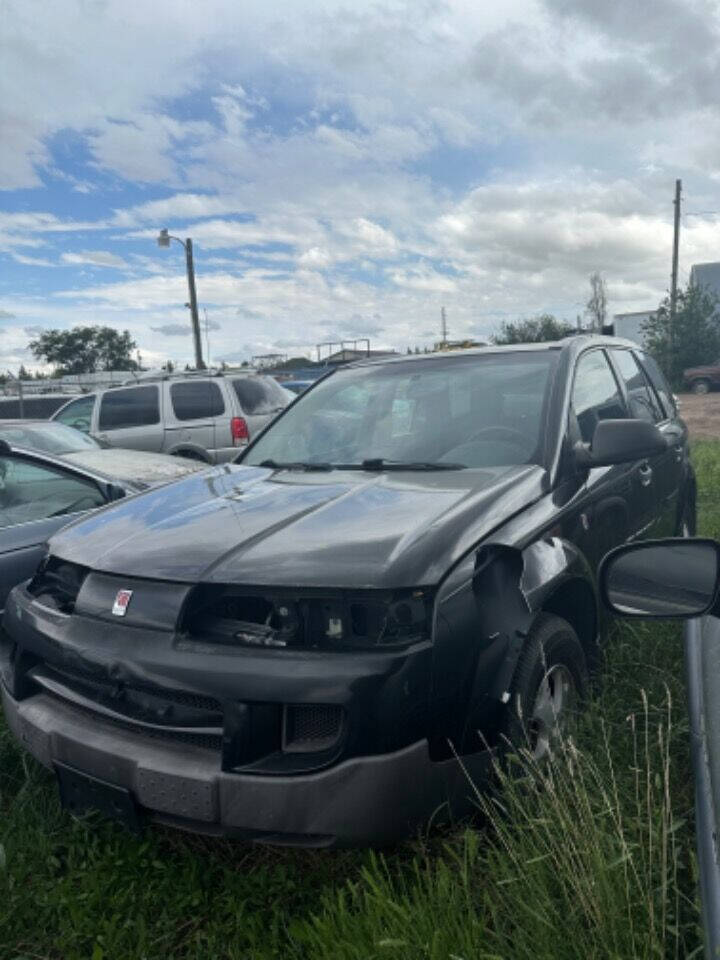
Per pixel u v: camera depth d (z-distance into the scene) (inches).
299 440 164.4
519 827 94.8
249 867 110.1
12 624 121.3
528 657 108.8
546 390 148.0
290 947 93.5
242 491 134.8
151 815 100.7
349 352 1453.0
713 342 1616.6
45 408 964.0
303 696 92.7
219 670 95.5
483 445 141.9
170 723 99.3
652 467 176.1
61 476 191.3
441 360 168.7
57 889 106.7
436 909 90.4
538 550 116.2
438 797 97.6
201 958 95.3
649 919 79.7
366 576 96.7
